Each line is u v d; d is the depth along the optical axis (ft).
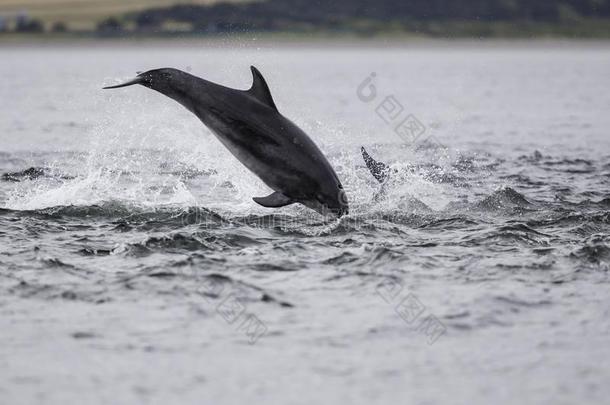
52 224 193.77
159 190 241.55
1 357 121.49
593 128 469.98
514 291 149.69
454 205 217.15
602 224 195.93
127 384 114.52
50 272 157.38
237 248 174.91
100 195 230.68
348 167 297.94
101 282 152.46
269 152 185.06
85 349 124.67
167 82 185.78
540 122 511.40
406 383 115.55
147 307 141.08
